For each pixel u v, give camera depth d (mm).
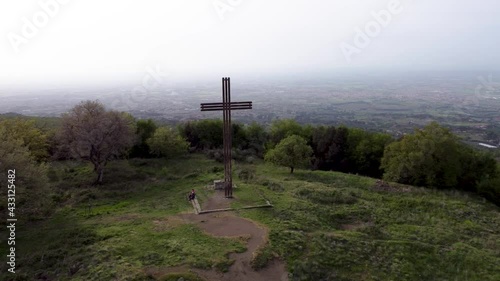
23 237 21094
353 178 34375
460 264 18984
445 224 23953
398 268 18078
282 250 18047
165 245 18188
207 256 17109
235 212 22906
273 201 25250
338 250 18875
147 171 37250
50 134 39500
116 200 28109
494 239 22094
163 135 40844
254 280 15953
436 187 33375
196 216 22391
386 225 23359
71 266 16688
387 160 36688
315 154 46875
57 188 30828
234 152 44781
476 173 35875
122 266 16047
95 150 32812
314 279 16641
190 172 35625
